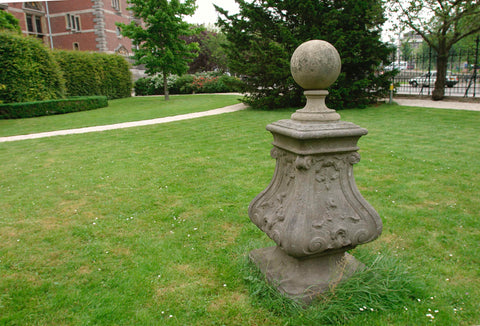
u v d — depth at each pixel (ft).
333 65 7.77
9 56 51.37
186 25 69.46
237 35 45.21
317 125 7.71
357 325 7.48
